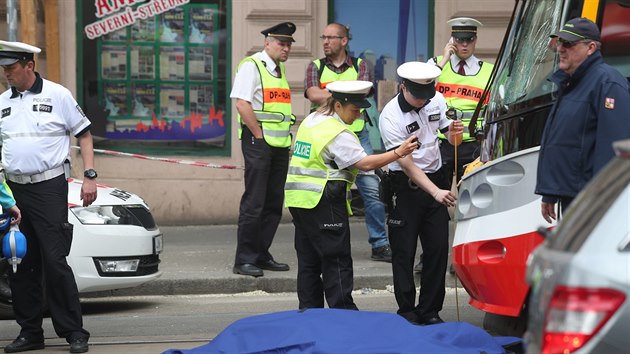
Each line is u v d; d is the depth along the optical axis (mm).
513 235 8102
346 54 13461
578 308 4355
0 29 16469
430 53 16844
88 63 16641
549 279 4527
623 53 8133
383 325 7754
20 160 9102
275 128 12688
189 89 16797
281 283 12688
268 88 12617
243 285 12648
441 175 9922
